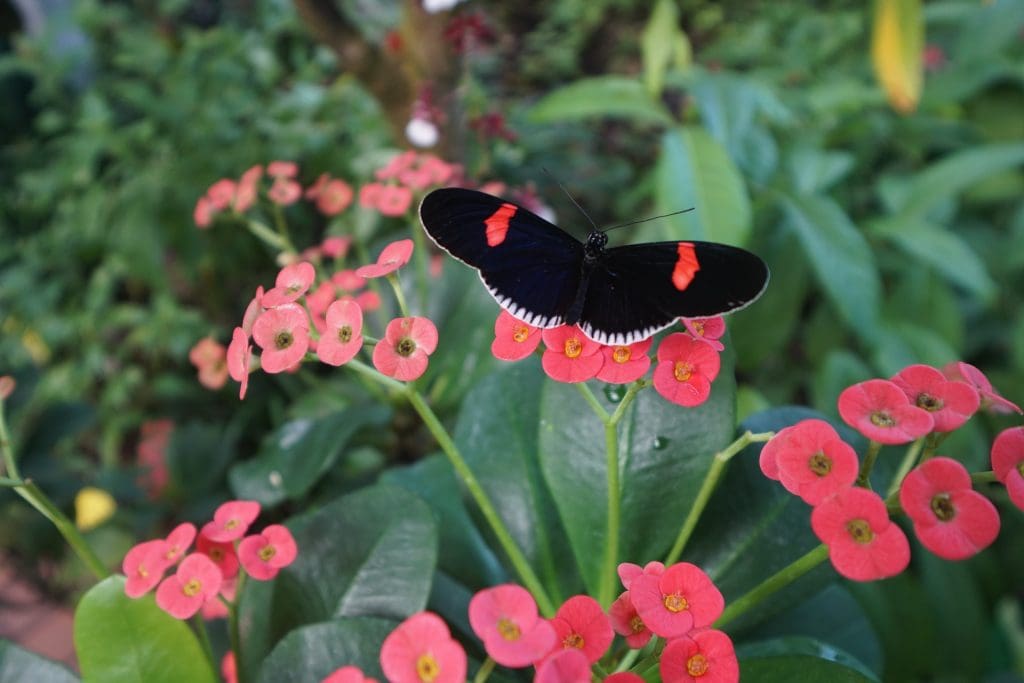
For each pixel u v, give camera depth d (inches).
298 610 7.3
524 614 4.7
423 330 6.4
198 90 25.3
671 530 7.6
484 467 8.6
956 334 20.6
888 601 14.9
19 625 19.8
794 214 18.5
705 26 40.1
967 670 15.1
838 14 35.9
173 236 21.2
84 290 26.2
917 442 5.9
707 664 5.1
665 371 6.3
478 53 29.0
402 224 17.2
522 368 9.1
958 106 25.7
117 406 24.1
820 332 21.7
